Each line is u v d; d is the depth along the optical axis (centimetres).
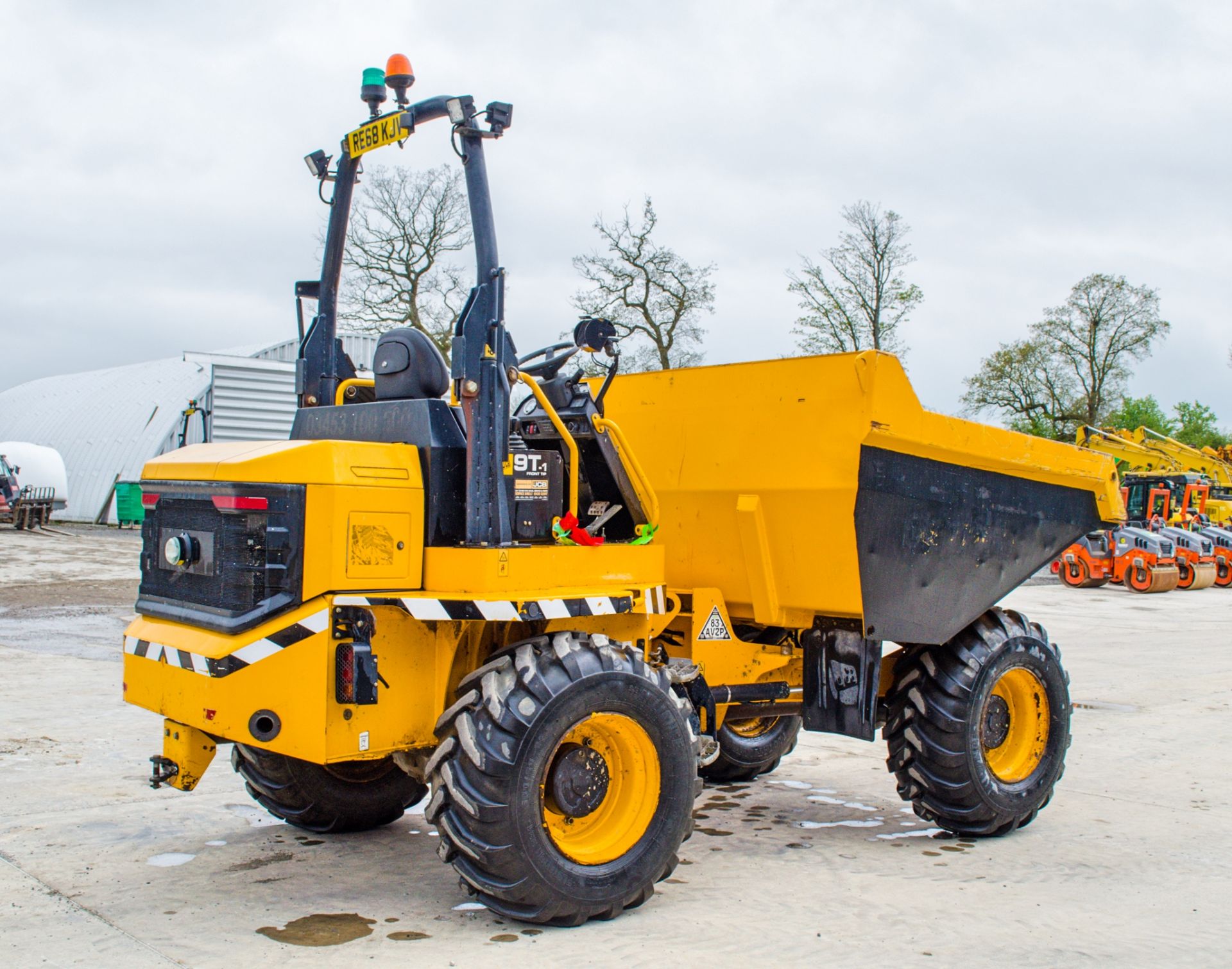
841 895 407
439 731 366
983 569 496
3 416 3984
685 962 336
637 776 387
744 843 481
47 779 531
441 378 399
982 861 457
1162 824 517
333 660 346
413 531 370
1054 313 4166
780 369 456
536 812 352
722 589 492
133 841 446
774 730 608
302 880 407
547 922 362
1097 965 343
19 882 394
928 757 482
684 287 2900
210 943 341
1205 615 1574
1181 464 2431
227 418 2833
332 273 450
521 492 386
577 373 443
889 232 3275
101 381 3547
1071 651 1170
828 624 479
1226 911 395
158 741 612
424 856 441
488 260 380
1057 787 591
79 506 2886
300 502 349
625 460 428
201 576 374
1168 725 761
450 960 332
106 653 914
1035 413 4216
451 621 355
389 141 415
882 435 432
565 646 370
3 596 1316
